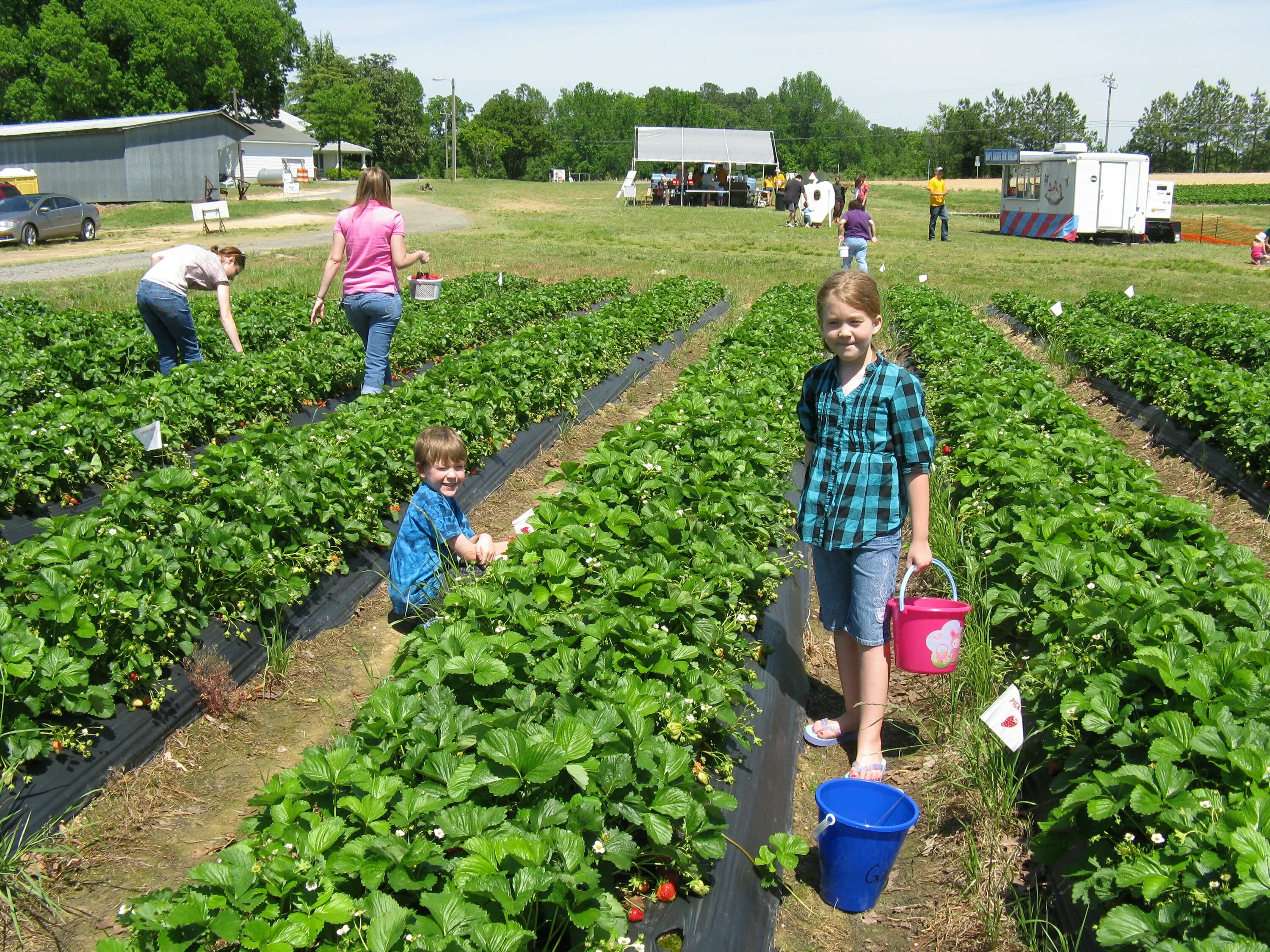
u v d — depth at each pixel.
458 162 127.25
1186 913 2.88
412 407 8.39
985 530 6.22
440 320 14.09
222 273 10.55
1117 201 35.81
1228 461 8.97
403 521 6.14
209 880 2.88
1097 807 3.42
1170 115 142.50
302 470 6.52
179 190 50.22
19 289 19.27
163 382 9.25
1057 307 14.70
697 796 3.74
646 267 25.70
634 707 3.79
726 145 54.03
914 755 5.11
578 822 3.18
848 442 4.62
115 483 7.80
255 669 5.47
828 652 6.29
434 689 3.76
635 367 13.39
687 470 6.89
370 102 94.25
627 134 138.38
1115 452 7.74
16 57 62.66
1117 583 4.84
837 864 3.97
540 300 17.02
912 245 33.44
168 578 5.07
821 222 40.69
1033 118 140.50
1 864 3.70
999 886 3.98
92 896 3.82
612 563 5.09
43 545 5.18
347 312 9.83
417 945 2.69
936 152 118.38
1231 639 4.34
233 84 66.19
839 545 4.67
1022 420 8.86
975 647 5.29
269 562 5.70
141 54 61.59
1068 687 4.36
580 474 6.77
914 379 4.54
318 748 3.55
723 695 4.27
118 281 21.16
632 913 3.43
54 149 49.34
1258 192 71.12
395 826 3.19
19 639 4.29
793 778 4.85
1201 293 22.34
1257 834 2.88
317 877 2.92
